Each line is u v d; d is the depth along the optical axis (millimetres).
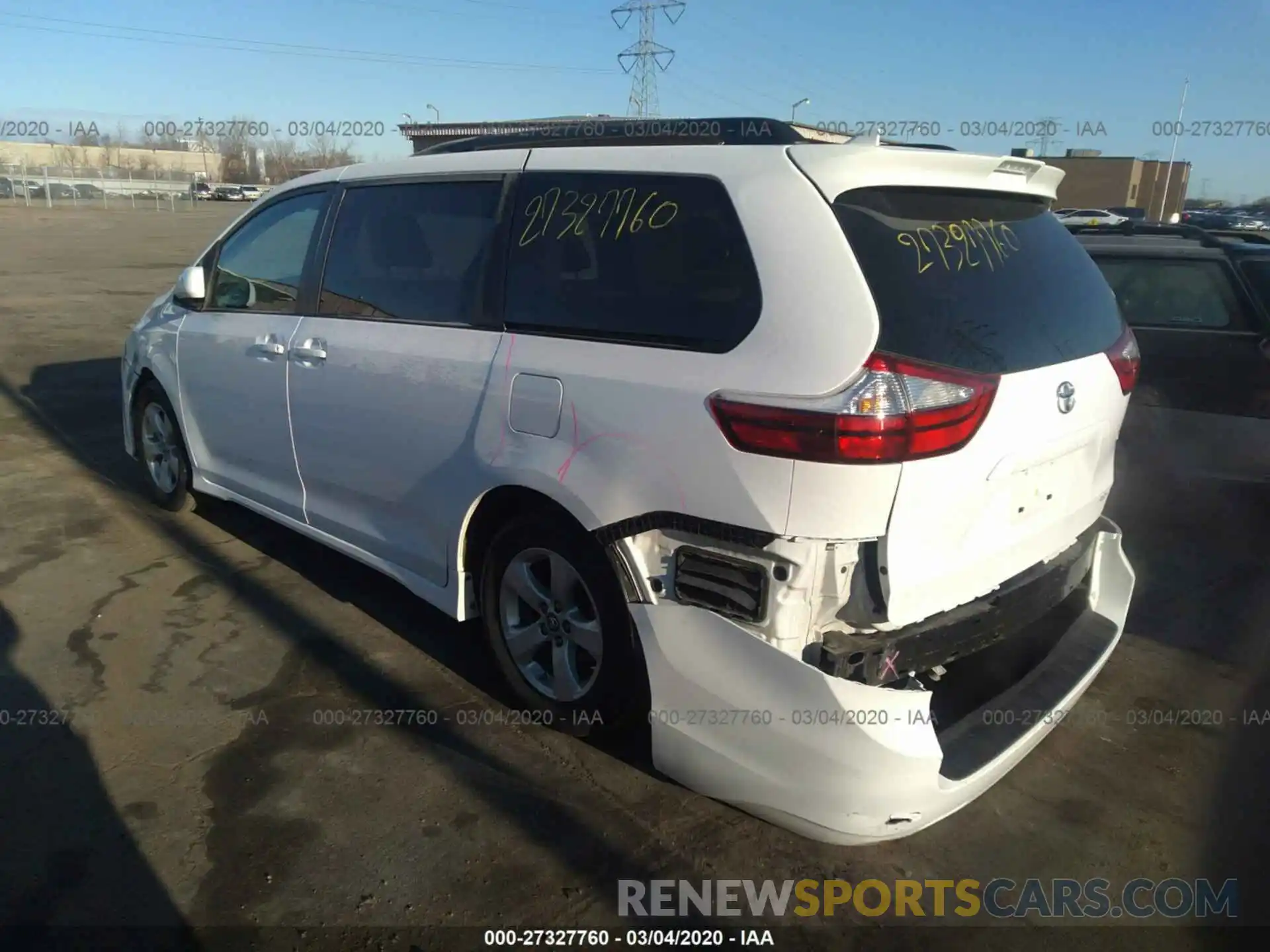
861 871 2602
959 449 2359
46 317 12477
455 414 3135
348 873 2521
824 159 2465
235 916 2363
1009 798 2943
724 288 2518
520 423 2916
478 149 3430
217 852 2584
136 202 50781
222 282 4461
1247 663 3814
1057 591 2928
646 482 2574
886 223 2463
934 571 2422
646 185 2773
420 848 2627
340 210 3801
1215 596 4453
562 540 2928
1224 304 5234
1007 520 2631
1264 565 4824
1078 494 2961
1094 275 3156
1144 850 2717
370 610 4074
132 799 2791
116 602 4086
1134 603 4379
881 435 2227
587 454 2723
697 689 2533
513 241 3092
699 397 2449
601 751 3090
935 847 2715
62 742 3062
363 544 3742
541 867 2566
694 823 2760
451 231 3311
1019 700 2818
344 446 3664
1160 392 5395
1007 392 2463
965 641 2566
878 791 2312
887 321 2295
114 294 15156
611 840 2682
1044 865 2646
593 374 2709
